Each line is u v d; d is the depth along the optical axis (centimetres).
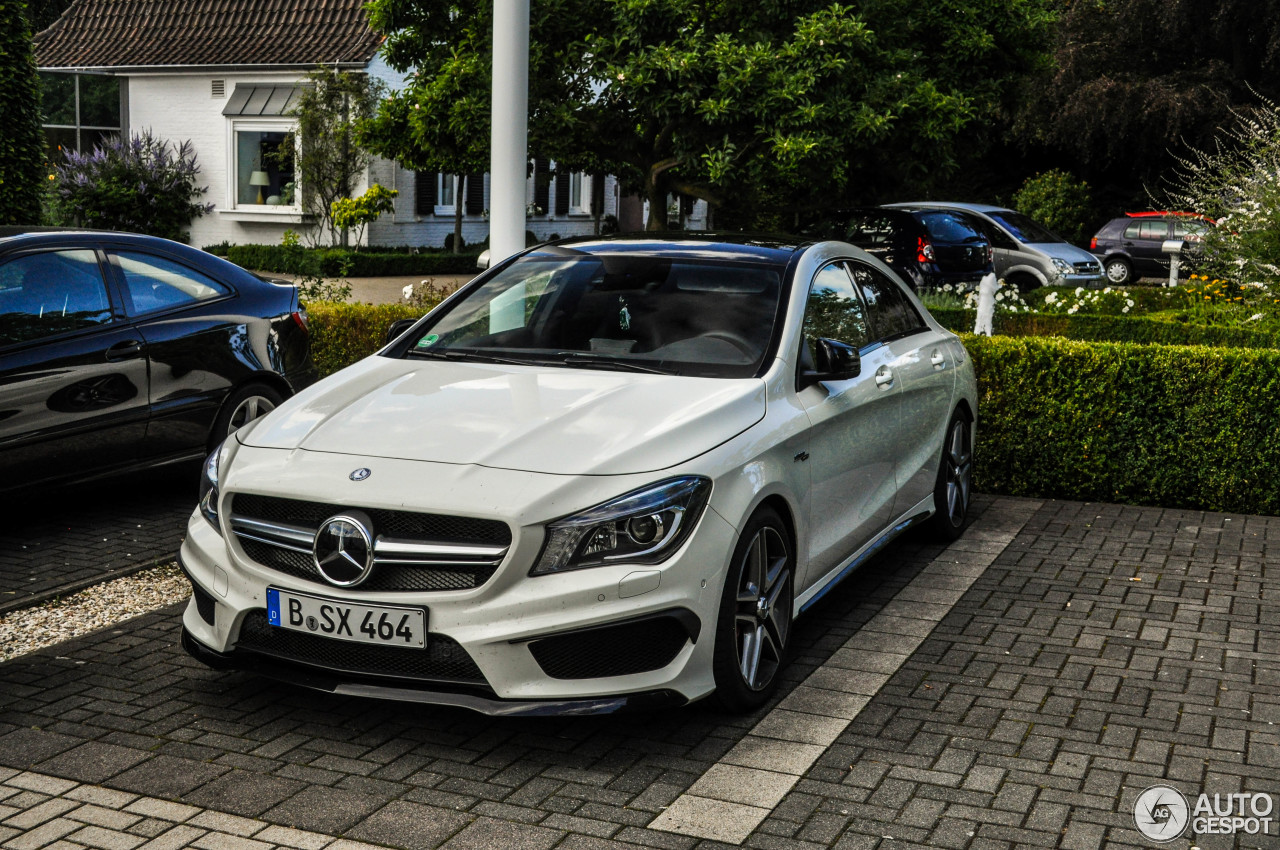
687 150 1199
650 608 392
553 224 3122
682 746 415
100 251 675
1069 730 428
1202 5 3191
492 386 472
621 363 492
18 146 1254
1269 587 596
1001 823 362
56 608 548
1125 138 3347
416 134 1245
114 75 2778
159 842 348
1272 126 1357
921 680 475
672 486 403
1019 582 603
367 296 1958
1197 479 754
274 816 363
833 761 404
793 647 512
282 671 417
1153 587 596
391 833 354
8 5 1233
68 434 634
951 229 1691
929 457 630
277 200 2692
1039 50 1382
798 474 470
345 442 432
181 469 716
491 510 387
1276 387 730
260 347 736
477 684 390
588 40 1195
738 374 478
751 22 1198
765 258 545
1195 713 444
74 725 425
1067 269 1894
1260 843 353
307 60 2556
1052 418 778
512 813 367
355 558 396
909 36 1302
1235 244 1275
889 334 608
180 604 557
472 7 1265
